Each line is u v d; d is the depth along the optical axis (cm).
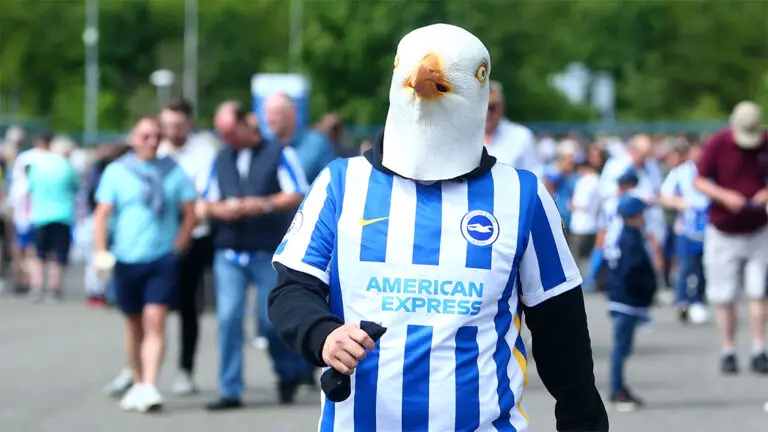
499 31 7362
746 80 9550
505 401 441
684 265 1912
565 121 7669
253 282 1185
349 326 415
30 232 2375
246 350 1588
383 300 438
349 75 6525
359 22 6488
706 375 1383
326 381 420
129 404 1169
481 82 446
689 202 1886
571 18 8731
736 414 1141
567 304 457
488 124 1125
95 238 1175
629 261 1166
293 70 6619
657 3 8944
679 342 1675
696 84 9506
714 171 1384
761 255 1387
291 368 1200
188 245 1181
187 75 8231
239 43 10162
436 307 436
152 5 10106
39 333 1761
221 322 1171
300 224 452
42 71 9450
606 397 1221
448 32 444
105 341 1675
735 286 1394
